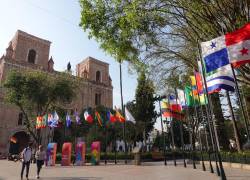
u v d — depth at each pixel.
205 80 11.60
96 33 14.44
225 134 24.22
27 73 33.28
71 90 34.88
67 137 45.38
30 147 13.27
